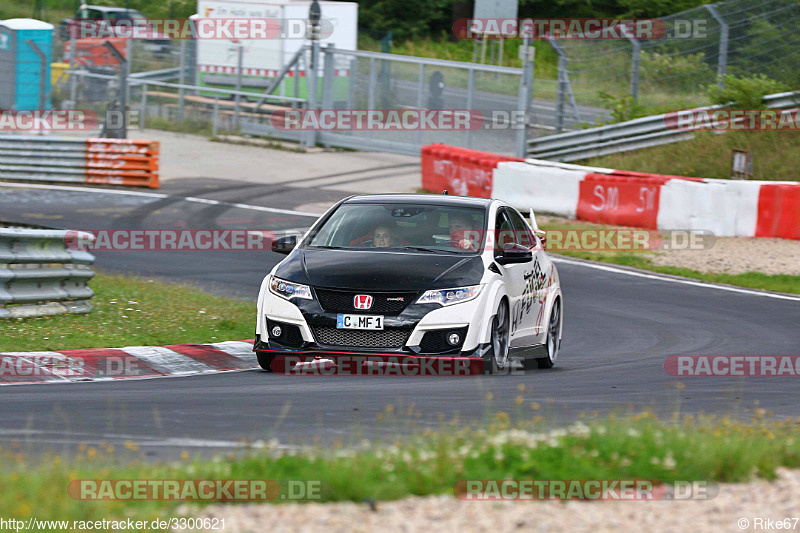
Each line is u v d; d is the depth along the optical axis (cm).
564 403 2805
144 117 11762
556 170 7856
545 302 3697
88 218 7338
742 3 9575
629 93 9831
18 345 3450
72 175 9019
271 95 10894
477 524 1589
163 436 2233
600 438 2069
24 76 11181
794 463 2047
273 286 3195
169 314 4281
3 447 2070
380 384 3019
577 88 9919
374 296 3058
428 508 1659
